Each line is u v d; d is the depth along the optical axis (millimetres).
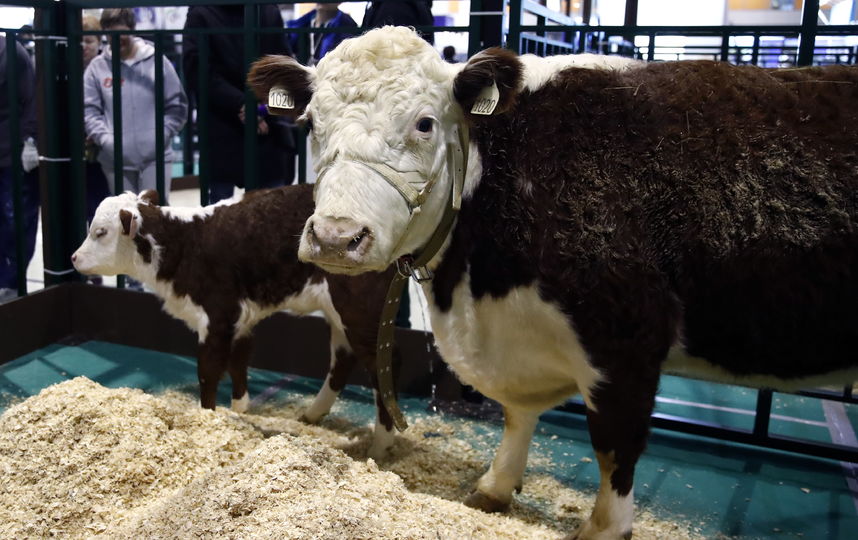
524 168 2500
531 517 3162
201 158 4801
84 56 5953
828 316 2428
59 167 5238
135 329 5168
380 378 3008
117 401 3117
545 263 2449
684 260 2461
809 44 3611
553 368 2678
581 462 3752
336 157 2148
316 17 5422
